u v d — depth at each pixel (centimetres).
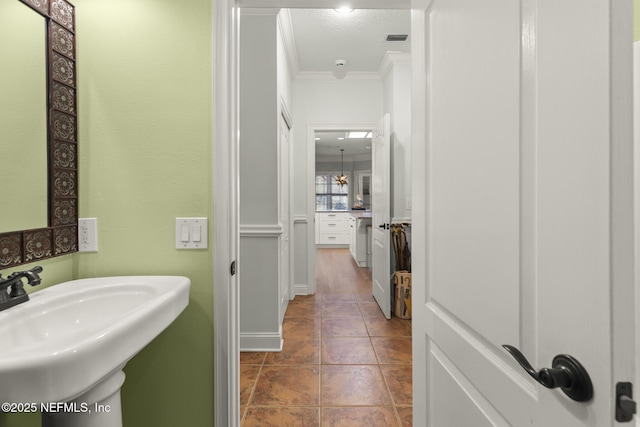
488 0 67
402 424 168
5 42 98
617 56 41
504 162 63
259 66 256
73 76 123
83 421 88
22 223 103
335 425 167
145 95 125
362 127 388
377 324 303
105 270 127
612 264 42
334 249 808
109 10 125
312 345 259
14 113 101
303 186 395
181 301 110
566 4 48
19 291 94
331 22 282
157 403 128
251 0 131
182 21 125
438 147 93
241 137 257
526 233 58
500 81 64
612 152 42
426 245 103
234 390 132
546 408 54
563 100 49
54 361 65
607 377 43
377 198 363
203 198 126
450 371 90
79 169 126
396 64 344
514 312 61
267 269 252
